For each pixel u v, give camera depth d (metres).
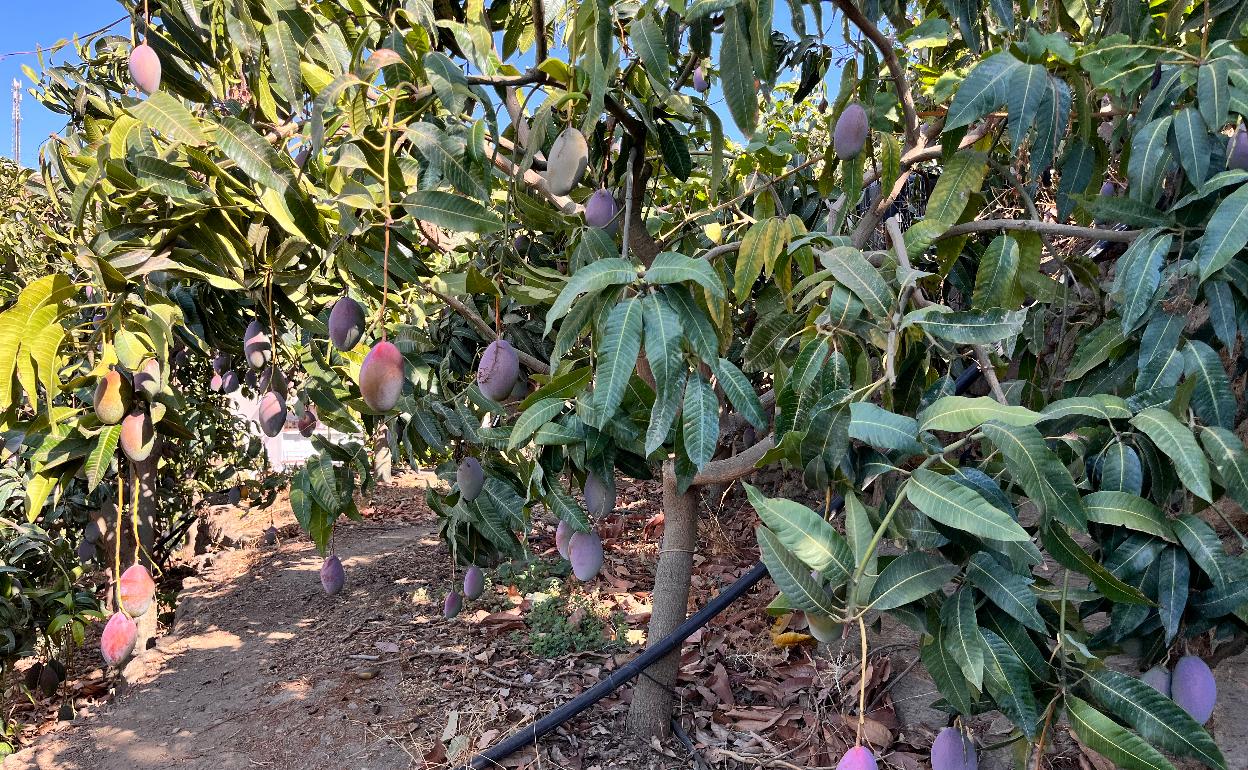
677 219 2.76
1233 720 2.04
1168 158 1.30
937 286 2.40
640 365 2.27
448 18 1.93
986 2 1.90
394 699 3.31
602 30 1.49
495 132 1.59
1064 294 1.77
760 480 5.35
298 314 1.81
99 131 1.65
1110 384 1.39
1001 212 2.68
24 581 3.82
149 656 4.09
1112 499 0.94
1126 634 1.02
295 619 4.53
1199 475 0.93
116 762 3.03
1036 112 1.31
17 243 4.36
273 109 1.55
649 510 5.84
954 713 1.05
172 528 6.73
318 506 2.17
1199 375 1.15
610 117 2.06
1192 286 1.19
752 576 2.63
